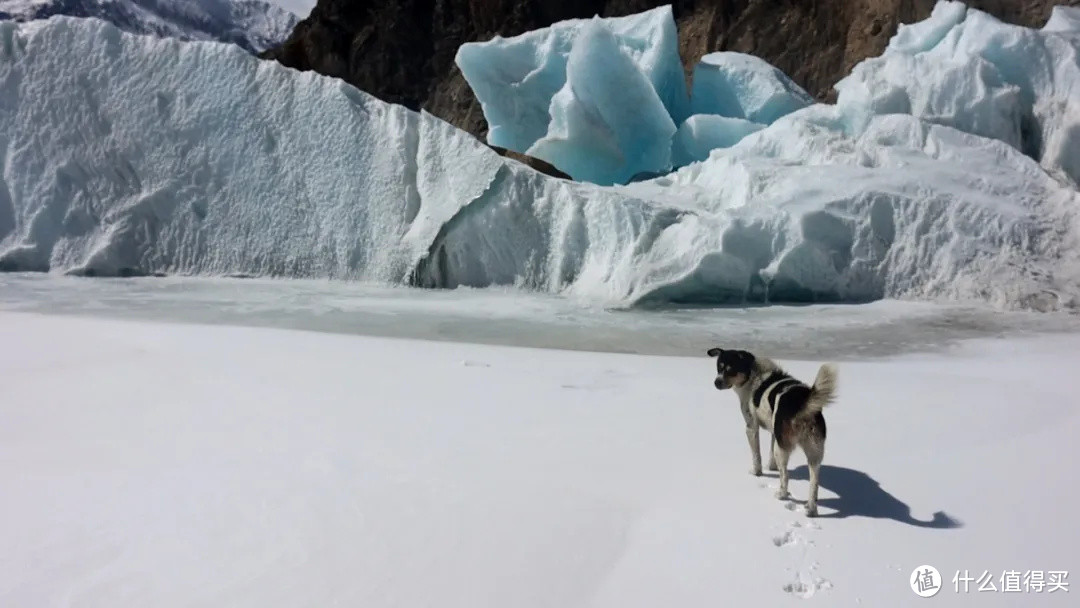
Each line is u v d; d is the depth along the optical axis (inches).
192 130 558.9
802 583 104.7
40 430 177.9
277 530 123.0
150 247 548.1
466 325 373.1
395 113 538.9
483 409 196.9
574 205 485.7
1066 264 409.1
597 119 735.1
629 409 196.4
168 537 120.7
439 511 129.9
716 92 841.5
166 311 402.6
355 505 132.5
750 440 145.3
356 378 235.8
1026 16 982.4
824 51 1193.4
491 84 830.5
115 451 162.2
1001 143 498.0
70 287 487.2
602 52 732.7
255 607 100.8
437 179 522.0
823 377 121.3
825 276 434.0
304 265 537.0
